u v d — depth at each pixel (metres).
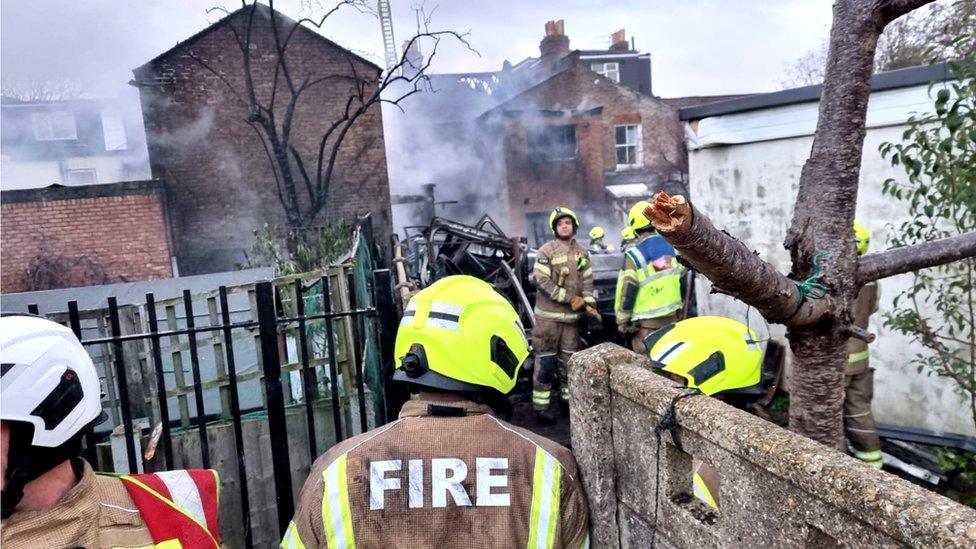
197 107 14.42
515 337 1.58
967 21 3.07
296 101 14.98
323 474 1.48
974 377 3.72
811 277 1.44
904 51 6.21
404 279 7.23
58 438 1.16
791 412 1.58
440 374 1.50
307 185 14.73
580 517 1.57
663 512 1.49
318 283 3.97
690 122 6.38
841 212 1.44
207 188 14.57
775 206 5.49
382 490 1.43
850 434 4.00
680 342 2.14
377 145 15.36
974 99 2.89
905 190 4.37
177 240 14.49
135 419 3.70
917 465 4.10
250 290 3.68
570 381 1.75
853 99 1.41
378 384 3.63
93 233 12.50
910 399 4.58
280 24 14.69
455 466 1.45
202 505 1.42
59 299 5.44
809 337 1.50
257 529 3.57
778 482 1.14
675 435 1.41
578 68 24.64
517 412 5.93
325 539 1.43
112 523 1.26
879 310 4.74
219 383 3.59
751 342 2.12
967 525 0.81
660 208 1.15
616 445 1.66
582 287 5.75
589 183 24.00
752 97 5.42
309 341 3.88
